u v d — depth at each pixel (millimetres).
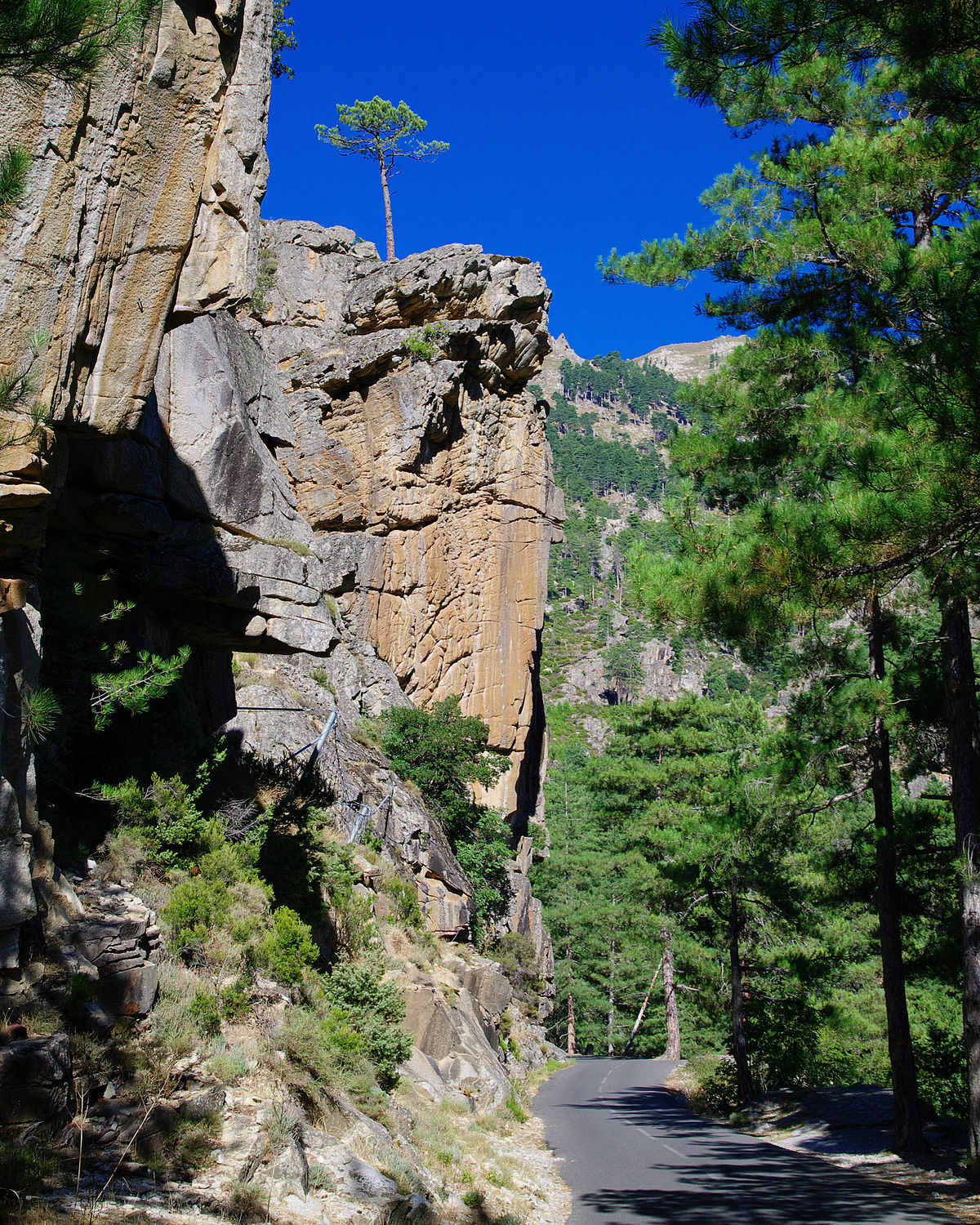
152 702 13438
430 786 32375
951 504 9023
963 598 11570
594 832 58594
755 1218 9734
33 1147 6070
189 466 14992
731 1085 23422
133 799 11078
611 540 181375
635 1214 10141
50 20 5219
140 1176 6480
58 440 8461
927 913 17203
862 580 10398
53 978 7617
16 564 8648
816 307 14461
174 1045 8133
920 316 11320
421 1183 9469
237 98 9383
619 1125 18234
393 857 25594
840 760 16156
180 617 14789
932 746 15781
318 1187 7598
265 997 10273
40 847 8453
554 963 44406
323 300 39938
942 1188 11445
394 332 38031
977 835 12789
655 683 119438
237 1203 6531
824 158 12711
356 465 37469
